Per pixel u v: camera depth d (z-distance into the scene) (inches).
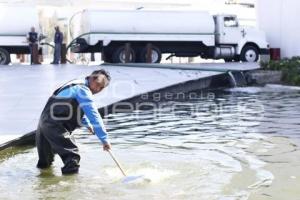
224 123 425.7
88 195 230.1
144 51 1124.5
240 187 236.2
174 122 434.9
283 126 406.9
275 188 233.5
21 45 1102.4
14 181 255.4
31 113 449.7
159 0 1350.9
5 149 329.4
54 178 259.9
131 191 234.4
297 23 1125.7
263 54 1168.2
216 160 291.3
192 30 1142.3
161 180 251.0
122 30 1108.5
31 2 1253.1
